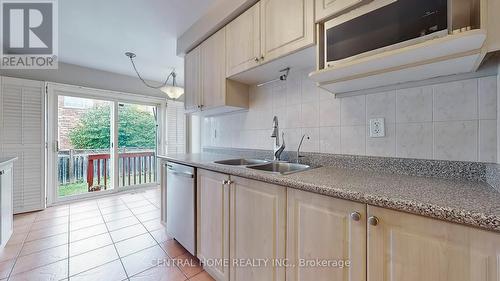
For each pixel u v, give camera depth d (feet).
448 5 2.62
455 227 2.11
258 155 6.79
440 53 2.80
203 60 7.16
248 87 7.05
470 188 2.86
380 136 4.30
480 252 1.99
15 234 7.33
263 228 3.92
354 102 4.68
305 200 3.30
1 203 6.22
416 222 2.32
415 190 2.77
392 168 4.09
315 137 5.35
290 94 5.91
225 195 4.73
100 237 7.18
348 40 3.53
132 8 6.35
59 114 10.88
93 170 12.23
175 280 5.09
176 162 6.49
